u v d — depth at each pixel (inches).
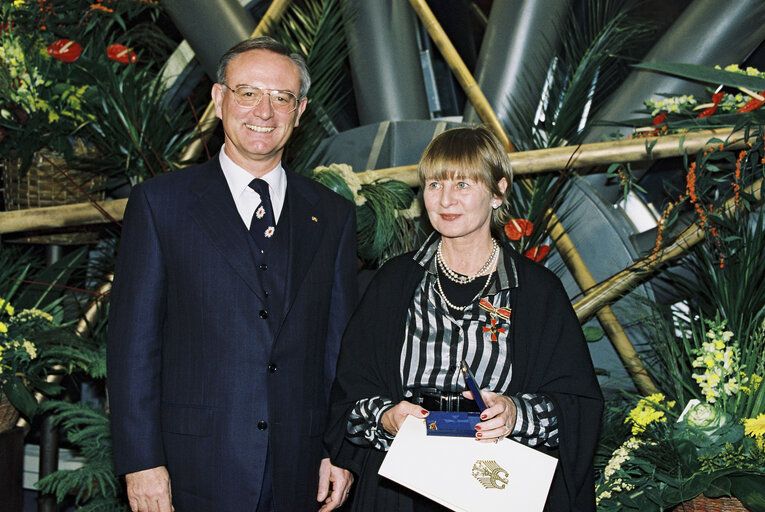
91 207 121.3
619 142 113.2
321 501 80.1
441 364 68.6
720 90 120.0
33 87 120.2
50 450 130.9
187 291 73.5
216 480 72.3
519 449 63.7
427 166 69.2
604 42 120.9
